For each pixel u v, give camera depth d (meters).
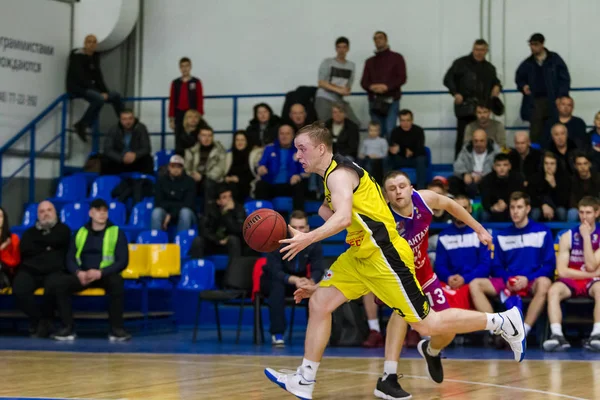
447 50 16.44
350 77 15.82
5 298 13.98
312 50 17.33
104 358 9.45
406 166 14.42
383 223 5.82
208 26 17.98
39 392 6.61
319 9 17.28
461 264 10.97
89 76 16.80
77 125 16.75
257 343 11.33
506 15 16.14
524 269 10.80
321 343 6.00
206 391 6.69
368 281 5.94
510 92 15.94
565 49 15.85
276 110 17.59
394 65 15.36
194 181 14.64
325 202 6.18
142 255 13.05
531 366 8.60
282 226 5.71
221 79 17.89
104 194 15.81
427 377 7.65
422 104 16.61
